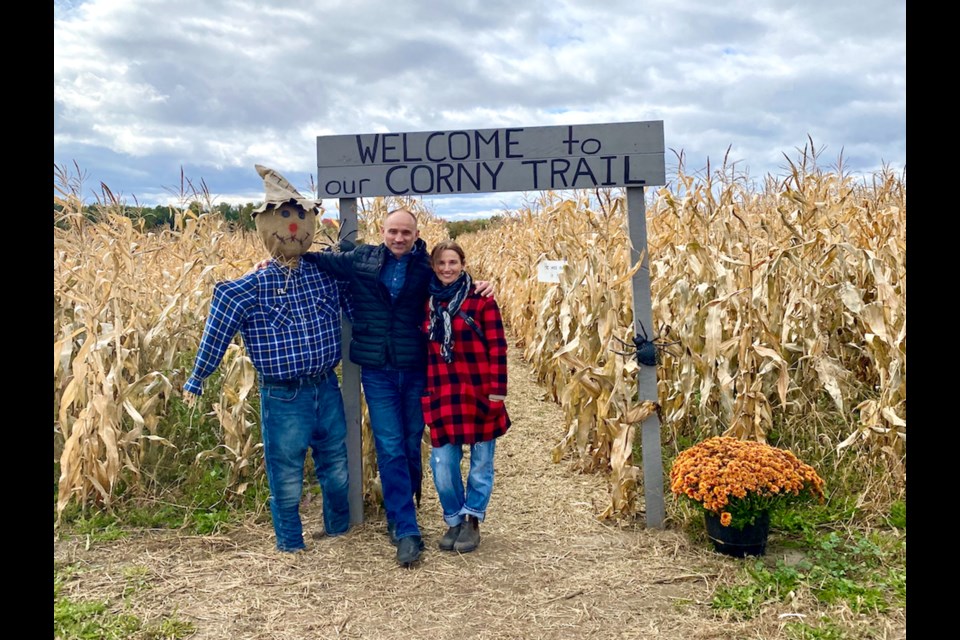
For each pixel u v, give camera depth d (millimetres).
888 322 4461
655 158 3828
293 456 3658
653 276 5656
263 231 3520
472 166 3928
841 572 3266
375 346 3674
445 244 3574
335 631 2939
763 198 6672
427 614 3080
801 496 3504
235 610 3119
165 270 6465
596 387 4656
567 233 6254
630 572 3447
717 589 3221
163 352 5402
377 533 4027
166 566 3582
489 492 3807
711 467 3514
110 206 5758
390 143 3967
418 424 3855
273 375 3531
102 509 4312
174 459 4832
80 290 5156
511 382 8312
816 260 5406
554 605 3143
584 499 4547
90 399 4395
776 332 5062
